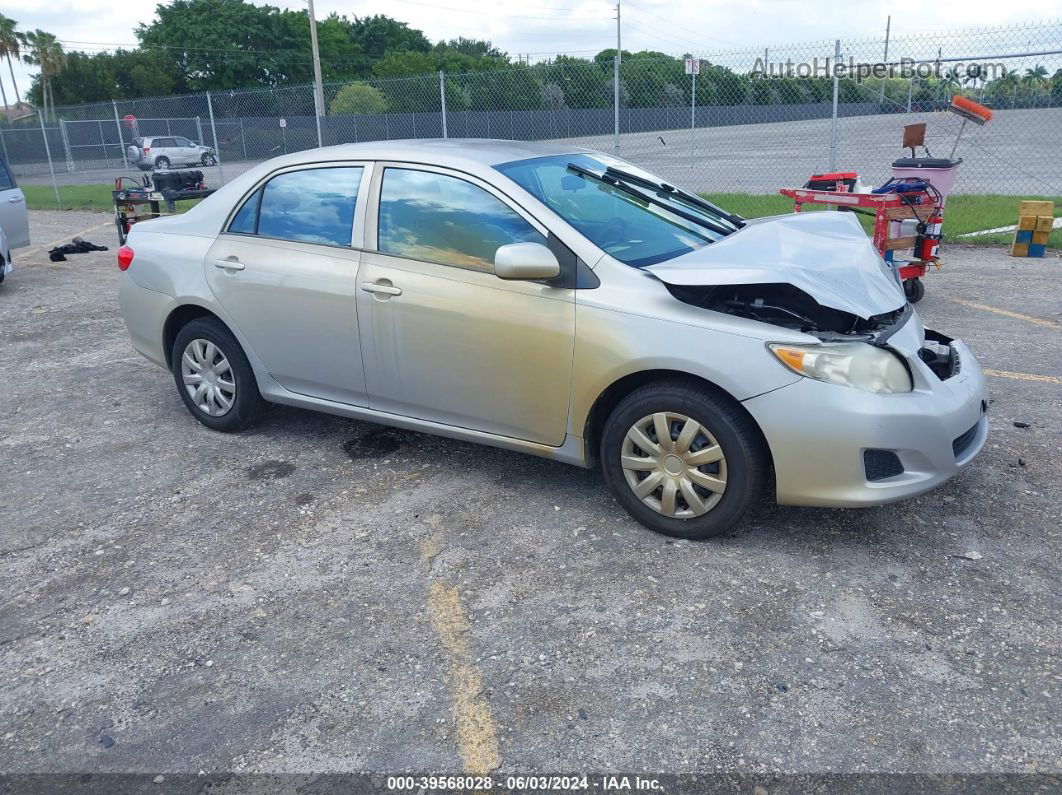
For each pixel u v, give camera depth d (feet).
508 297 12.09
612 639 9.70
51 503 13.70
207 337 15.72
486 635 9.89
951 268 29.30
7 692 9.23
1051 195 46.68
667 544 11.67
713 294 11.57
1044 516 12.01
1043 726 8.14
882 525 11.96
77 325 25.93
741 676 9.01
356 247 13.62
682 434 11.19
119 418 17.48
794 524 12.10
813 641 9.53
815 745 8.03
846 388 10.41
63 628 10.34
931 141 76.43
